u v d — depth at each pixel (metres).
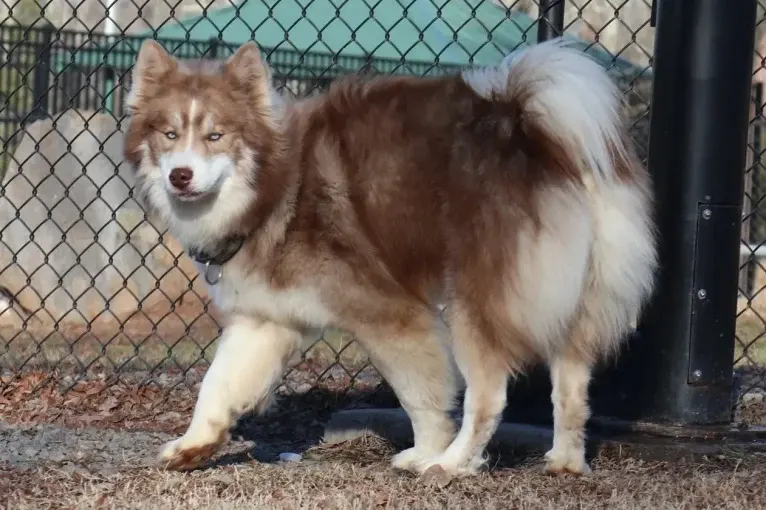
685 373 4.33
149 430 4.54
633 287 4.10
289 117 4.21
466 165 4.08
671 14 4.33
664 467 4.20
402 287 4.12
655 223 4.27
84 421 4.59
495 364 4.09
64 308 6.36
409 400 4.17
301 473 4.17
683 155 4.31
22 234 6.45
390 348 4.14
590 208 4.07
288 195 4.13
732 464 4.19
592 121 4.02
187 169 4.09
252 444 4.48
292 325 4.21
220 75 4.21
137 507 3.93
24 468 4.19
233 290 4.19
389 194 4.11
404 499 4.00
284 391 4.85
